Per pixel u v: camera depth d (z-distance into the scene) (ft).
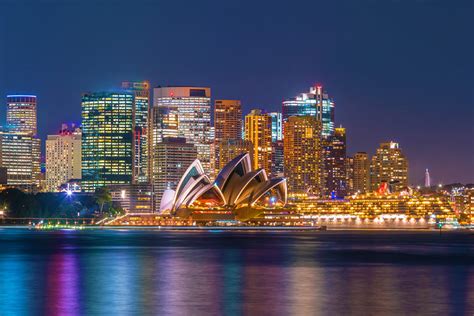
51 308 366.84
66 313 353.72
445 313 353.51
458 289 442.50
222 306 371.97
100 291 427.74
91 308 366.43
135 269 563.07
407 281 485.56
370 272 546.67
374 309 363.76
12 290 433.48
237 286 453.17
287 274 529.45
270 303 381.81
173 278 498.69
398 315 348.18
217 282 474.08
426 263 633.20
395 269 572.51
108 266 589.32
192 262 631.56
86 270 554.46
